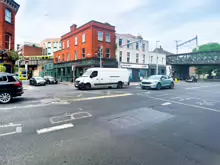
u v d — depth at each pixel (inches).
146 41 1342.3
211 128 184.1
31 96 418.0
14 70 750.5
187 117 230.1
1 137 152.3
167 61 1697.8
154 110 268.7
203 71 2213.3
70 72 1262.3
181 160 115.5
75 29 1190.3
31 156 118.4
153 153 125.2
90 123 197.0
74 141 145.1
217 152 127.8
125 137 155.9
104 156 119.7
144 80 649.6
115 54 1141.1
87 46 1050.7
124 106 296.0
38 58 1836.9
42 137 153.3
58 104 308.8
